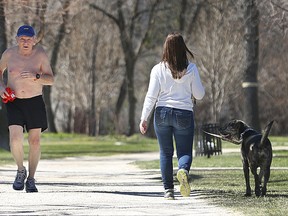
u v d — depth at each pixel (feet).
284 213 58.39
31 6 145.48
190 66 66.90
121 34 305.12
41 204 64.49
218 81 295.07
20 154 73.72
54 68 301.02
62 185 84.69
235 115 327.26
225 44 284.20
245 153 70.95
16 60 73.97
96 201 67.00
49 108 347.15
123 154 179.83
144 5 307.78
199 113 324.60
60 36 292.81
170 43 66.44
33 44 74.23
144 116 66.90
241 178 93.97
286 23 138.62
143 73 346.95
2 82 74.64
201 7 274.57
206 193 74.49
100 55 345.31
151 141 276.41
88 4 286.66
